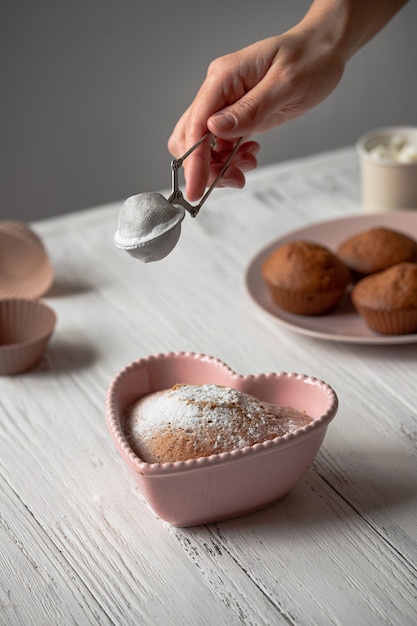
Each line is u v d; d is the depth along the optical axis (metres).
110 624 0.59
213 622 0.59
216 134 0.68
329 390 0.65
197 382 0.70
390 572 0.61
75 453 0.72
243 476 0.62
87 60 1.44
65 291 0.91
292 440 0.61
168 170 1.59
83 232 1.00
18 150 1.47
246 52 0.73
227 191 1.06
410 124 1.72
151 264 0.94
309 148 1.63
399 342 0.79
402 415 0.73
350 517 0.65
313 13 0.77
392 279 0.80
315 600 0.60
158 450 0.62
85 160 1.53
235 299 0.88
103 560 0.63
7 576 0.63
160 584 0.62
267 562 0.62
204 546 0.64
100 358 0.81
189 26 1.45
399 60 1.63
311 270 0.83
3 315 0.82
